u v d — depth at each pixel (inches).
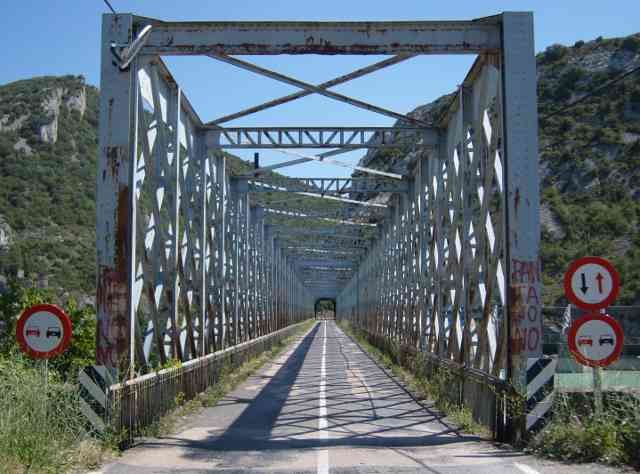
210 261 726.5
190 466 308.7
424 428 437.7
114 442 339.6
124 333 394.9
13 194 1987.0
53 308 323.3
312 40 441.7
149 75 481.1
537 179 401.4
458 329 551.2
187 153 631.2
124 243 400.8
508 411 374.6
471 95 540.7
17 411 281.6
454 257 585.6
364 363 1078.4
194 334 624.1
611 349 319.0
